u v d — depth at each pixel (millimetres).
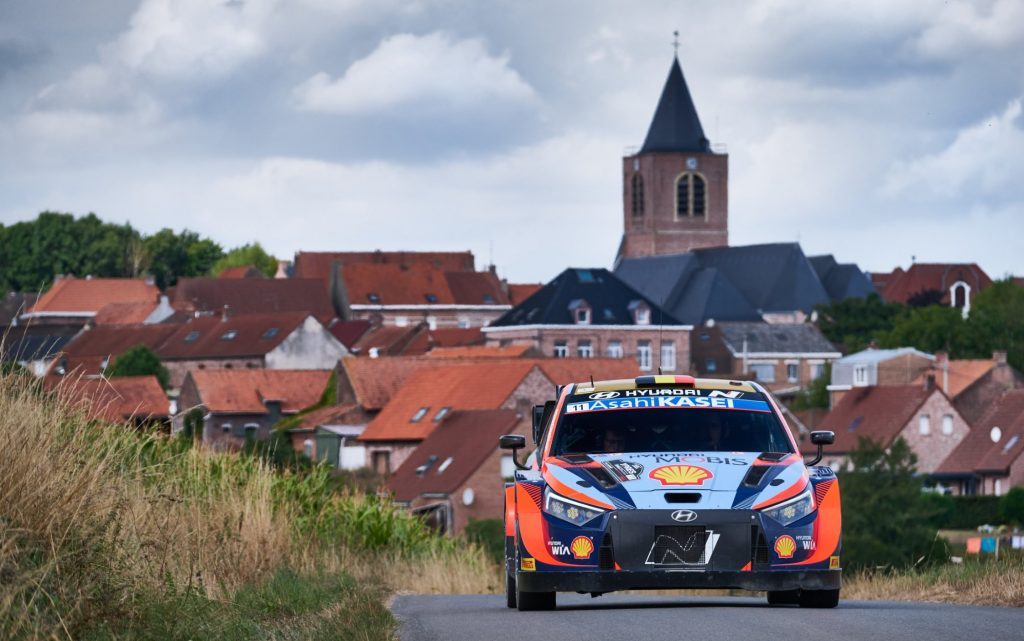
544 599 46781
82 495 37594
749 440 46375
